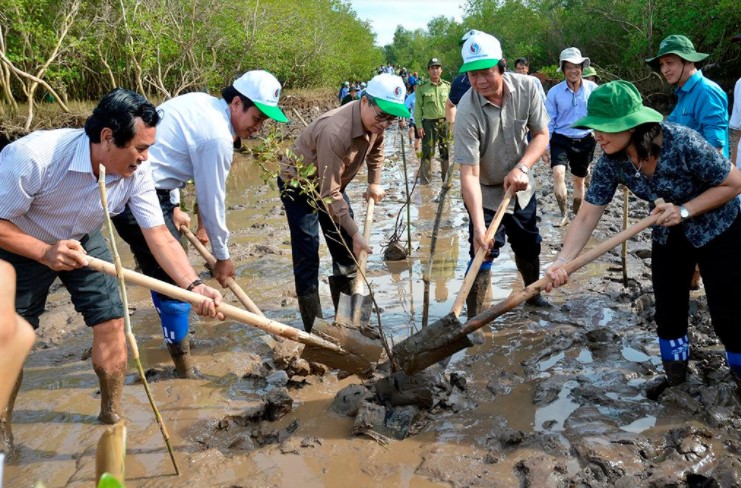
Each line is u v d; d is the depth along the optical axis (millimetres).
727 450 3252
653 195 3482
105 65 19688
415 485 3184
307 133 4582
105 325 3768
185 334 4398
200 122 3979
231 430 3797
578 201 8031
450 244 7480
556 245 7125
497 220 4328
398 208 9477
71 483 3305
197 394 4227
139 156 3271
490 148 4707
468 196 4559
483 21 44000
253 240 8023
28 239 3234
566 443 3416
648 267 6168
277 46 27656
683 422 3500
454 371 4336
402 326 5184
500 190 4887
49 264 3219
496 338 4832
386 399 3838
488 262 4918
